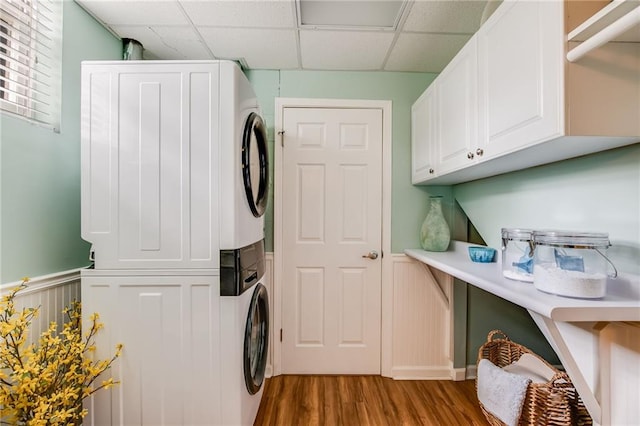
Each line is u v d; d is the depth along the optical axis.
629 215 1.00
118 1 1.50
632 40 0.86
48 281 1.32
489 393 1.36
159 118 1.26
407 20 1.64
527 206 1.47
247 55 2.02
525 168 1.47
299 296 2.23
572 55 0.83
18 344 1.04
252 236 1.48
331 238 2.24
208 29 1.74
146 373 1.26
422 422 1.71
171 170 1.26
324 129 2.23
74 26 1.50
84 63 1.25
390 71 2.24
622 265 1.02
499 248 1.71
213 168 1.25
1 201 1.16
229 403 1.25
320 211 2.24
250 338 1.37
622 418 0.95
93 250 1.26
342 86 2.24
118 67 1.26
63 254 1.43
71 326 1.28
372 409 1.83
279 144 2.21
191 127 1.26
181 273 1.26
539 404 1.21
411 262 2.24
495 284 1.12
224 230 1.25
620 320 0.85
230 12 1.59
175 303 1.26
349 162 2.24
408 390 2.04
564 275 0.93
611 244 1.05
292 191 2.23
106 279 1.26
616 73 0.87
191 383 1.26
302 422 1.70
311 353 2.23
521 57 1.03
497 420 1.33
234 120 1.26
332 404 1.87
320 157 2.23
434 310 2.23
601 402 0.98
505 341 1.65
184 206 1.26
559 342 0.94
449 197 2.25
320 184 2.24
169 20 1.65
